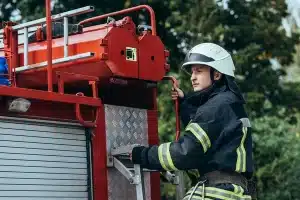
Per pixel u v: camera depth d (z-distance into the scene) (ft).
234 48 53.06
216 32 51.47
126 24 18.62
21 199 16.10
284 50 53.47
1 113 16.02
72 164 17.29
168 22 53.26
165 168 17.07
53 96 16.72
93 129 17.85
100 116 18.08
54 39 19.63
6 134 16.07
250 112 50.55
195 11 52.11
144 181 19.26
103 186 17.89
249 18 52.70
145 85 19.61
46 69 18.94
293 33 53.88
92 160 17.75
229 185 16.84
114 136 18.42
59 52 19.35
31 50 19.80
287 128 55.72
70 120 17.37
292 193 52.60
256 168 53.21
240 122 16.98
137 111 19.26
